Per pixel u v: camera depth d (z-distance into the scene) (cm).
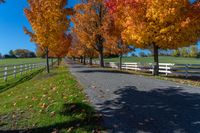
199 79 2053
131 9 2031
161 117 831
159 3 1888
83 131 751
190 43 2062
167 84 1439
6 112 1032
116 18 2295
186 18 1916
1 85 2038
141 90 1243
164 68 2542
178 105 957
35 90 1441
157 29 2003
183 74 2258
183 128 739
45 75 2356
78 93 1170
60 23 2416
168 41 2012
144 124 777
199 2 1961
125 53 3578
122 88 1300
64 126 804
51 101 1071
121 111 898
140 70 3231
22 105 1120
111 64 4541
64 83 1483
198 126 748
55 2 2345
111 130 742
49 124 834
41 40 2441
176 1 1861
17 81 2295
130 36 2150
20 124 870
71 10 2445
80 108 938
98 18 3703
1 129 839
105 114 871
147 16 1972
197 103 979
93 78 1781
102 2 3528
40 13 2375
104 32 3478
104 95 1134
